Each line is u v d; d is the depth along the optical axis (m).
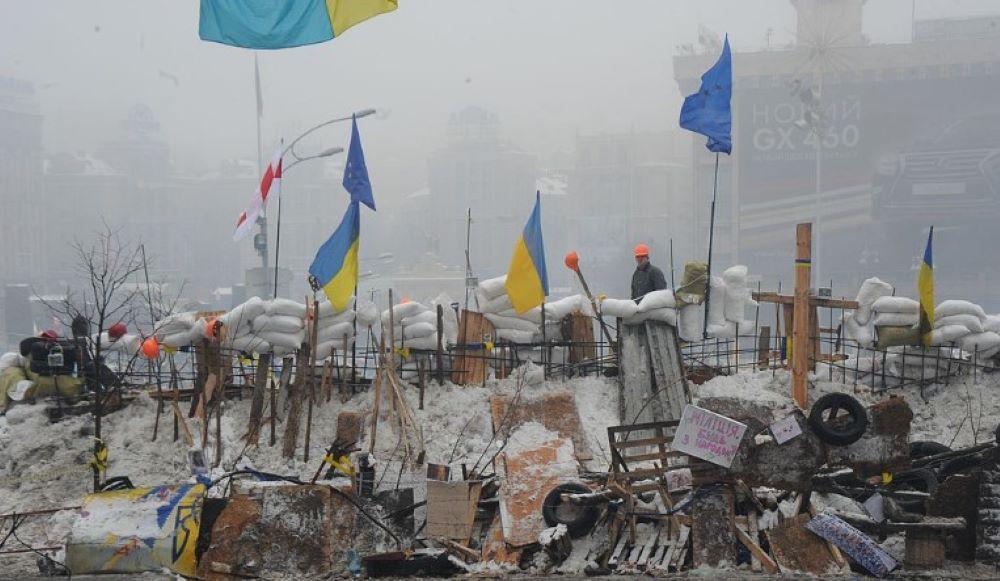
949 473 19.83
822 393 24.42
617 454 19.11
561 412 23.45
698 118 27.14
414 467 21.39
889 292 25.42
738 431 17.83
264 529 18.66
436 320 25.48
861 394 24.42
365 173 24.61
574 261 25.95
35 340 25.78
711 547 17.67
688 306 26.17
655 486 18.84
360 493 20.53
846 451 18.14
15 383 25.47
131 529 18.52
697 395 24.52
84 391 25.75
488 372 25.25
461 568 18.33
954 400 24.34
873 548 17.28
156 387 26.25
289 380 24.50
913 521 17.95
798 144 159.38
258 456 23.09
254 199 27.78
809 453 17.95
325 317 24.53
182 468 22.80
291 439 23.12
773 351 26.78
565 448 20.83
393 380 23.56
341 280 24.31
